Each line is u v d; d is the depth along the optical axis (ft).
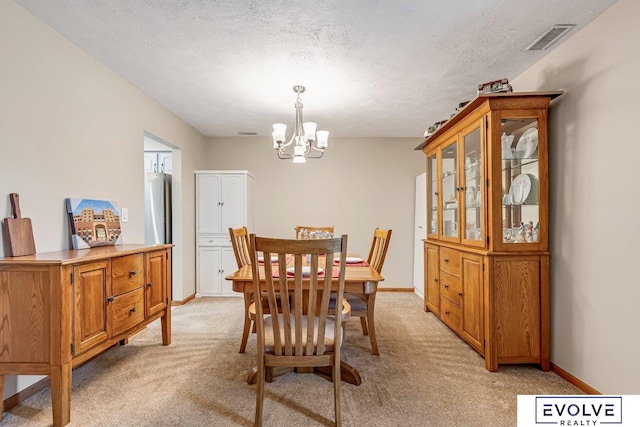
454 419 5.53
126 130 9.25
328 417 5.57
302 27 6.61
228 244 14.15
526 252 7.30
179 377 6.94
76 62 7.38
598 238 6.21
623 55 5.70
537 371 7.30
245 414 5.64
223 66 8.34
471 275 8.18
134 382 6.72
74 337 5.44
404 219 15.61
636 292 5.48
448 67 8.39
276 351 5.28
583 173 6.57
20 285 5.18
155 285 8.11
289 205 15.69
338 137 15.62
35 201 6.36
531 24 6.48
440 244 10.30
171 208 13.44
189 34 6.89
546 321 7.32
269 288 5.22
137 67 8.43
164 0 5.80
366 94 10.22
